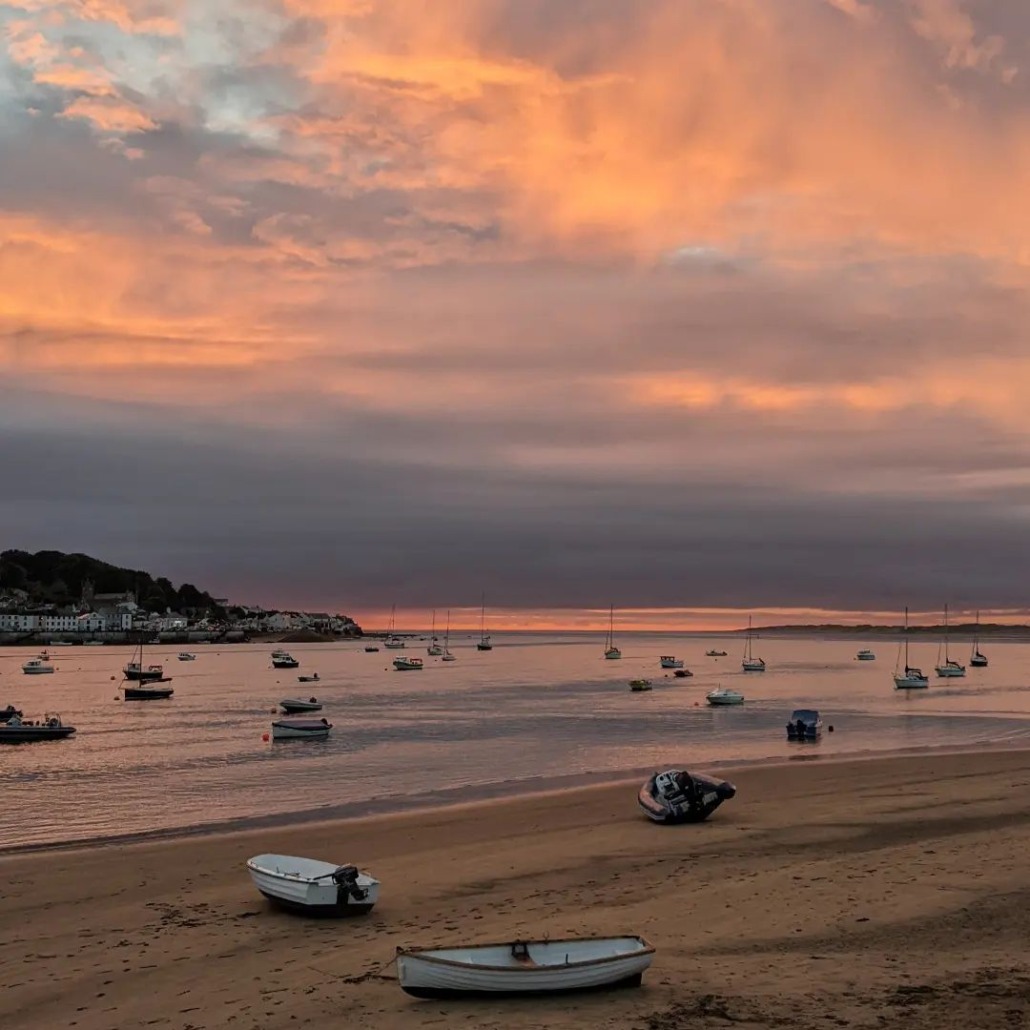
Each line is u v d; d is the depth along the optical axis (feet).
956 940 61.31
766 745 211.41
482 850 97.35
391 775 168.55
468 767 178.50
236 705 362.12
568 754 197.36
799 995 51.55
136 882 86.02
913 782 137.08
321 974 58.70
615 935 61.36
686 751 200.64
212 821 124.06
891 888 75.05
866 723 265.13
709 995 51.93
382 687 467.11
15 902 79.30
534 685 479.41
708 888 77.77
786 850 93.86
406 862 92.12
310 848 100.63
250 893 81.10
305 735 236.84
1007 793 124.98
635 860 90.79
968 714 295.89
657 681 515.09
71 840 111.55
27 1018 53.06
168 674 622.95
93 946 66.54
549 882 82.69
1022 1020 47.26
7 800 146.10
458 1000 52.24
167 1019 52.11
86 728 274.16
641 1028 47.34
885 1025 46.98
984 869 80.79
